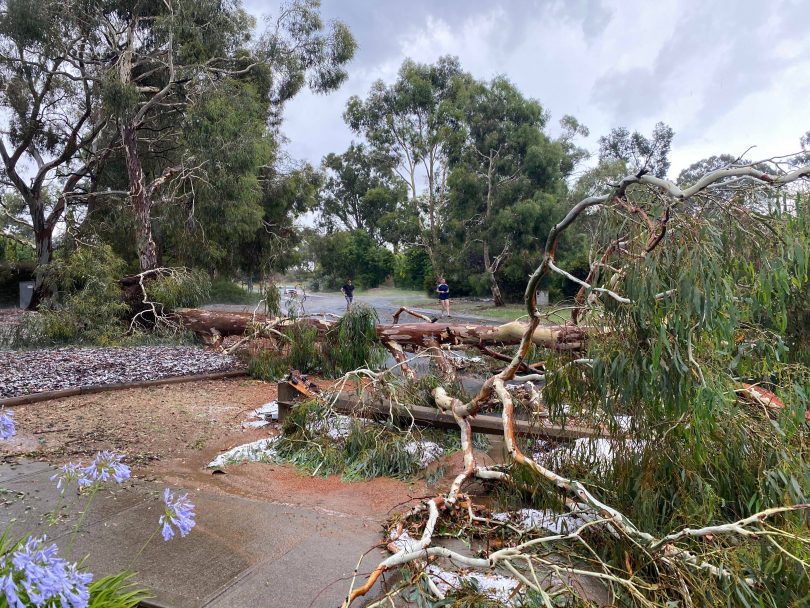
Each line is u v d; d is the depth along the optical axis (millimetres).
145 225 17156
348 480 4621
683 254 2854
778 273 3088
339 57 21438
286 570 3004
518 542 3240
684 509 3037
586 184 29516
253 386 8172
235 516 3732
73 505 3752
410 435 5105
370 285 44781
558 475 3445
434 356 7297
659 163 31594
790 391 3273
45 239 19938
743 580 2344
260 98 22031
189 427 5934
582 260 23625
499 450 5387
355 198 51594
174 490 4188
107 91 16125
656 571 2629
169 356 10156
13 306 22844
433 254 30625
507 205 26953
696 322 2895
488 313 22375
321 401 5410
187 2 17422
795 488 2711
